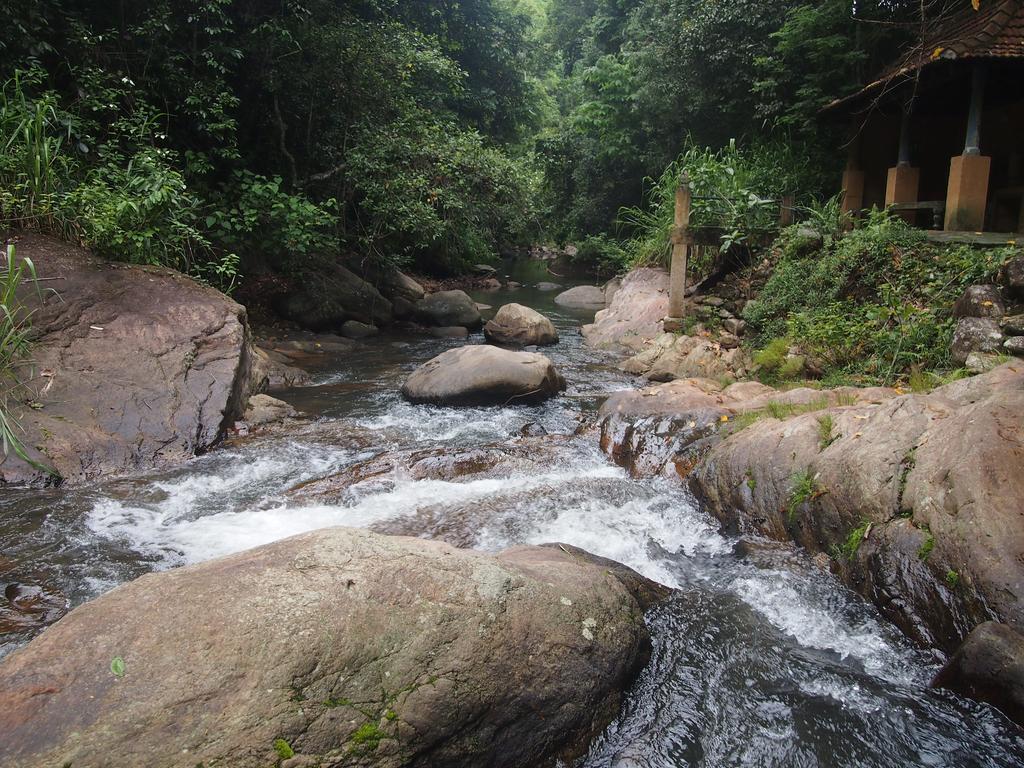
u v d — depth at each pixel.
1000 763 2.60
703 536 4.44
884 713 2.88
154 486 4.93
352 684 2.22
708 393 6.39
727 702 2.94
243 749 1.98
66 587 3.59
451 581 2.64
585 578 3.10
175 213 7.75
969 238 6.95
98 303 6.23
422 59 12.56
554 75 33.41
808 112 12.07
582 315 14.20
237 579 2.46
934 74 7.73
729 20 12.89
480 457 5.53
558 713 2.56
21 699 1.99
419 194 11.45
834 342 6.66
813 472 4.18
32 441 4.94
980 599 3.02
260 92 10.97
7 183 6.68
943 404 4.09
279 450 5.76
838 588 3.68
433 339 11.50
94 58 8.64
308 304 11.22
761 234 9.52
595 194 21.53
